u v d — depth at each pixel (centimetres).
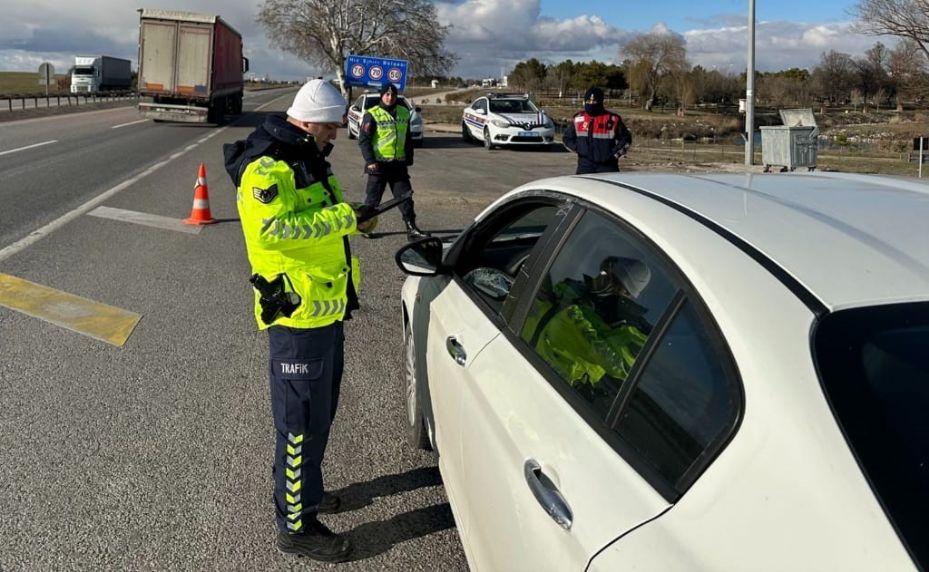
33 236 824
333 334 276
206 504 324
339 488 342
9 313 566
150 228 901
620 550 143
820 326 142
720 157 2211
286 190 249
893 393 132
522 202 283
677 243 179
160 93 2752
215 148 1978
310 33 4747
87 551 291
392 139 835
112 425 394
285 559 290
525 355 220
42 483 337
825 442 125
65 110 3759
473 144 2552
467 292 291
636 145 2823
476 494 222
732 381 144
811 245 165
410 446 380
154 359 487
